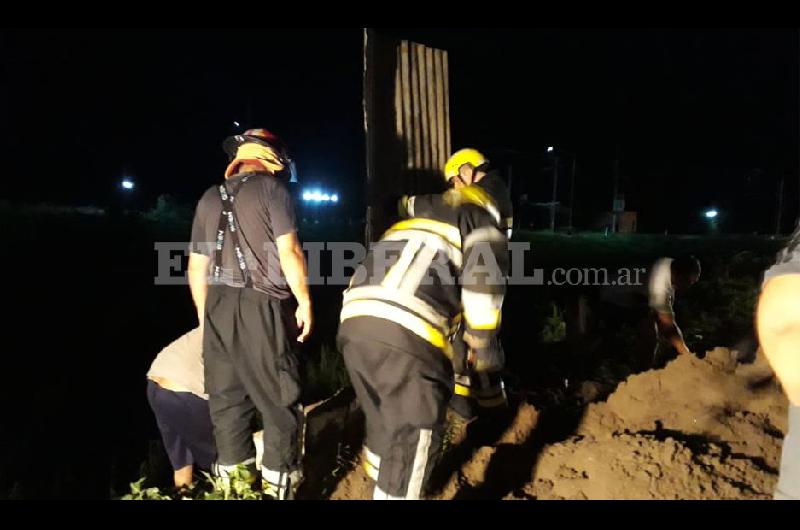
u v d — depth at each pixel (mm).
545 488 3574
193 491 3512
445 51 4891
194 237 3441
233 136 3559
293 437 3293
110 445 5578
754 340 6305
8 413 5934
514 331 7832
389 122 4633
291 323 3328
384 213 4531
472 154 3758
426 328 3002
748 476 3404
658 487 3369
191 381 3615
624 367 5969
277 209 3205
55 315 8125
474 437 4168
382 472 2971
